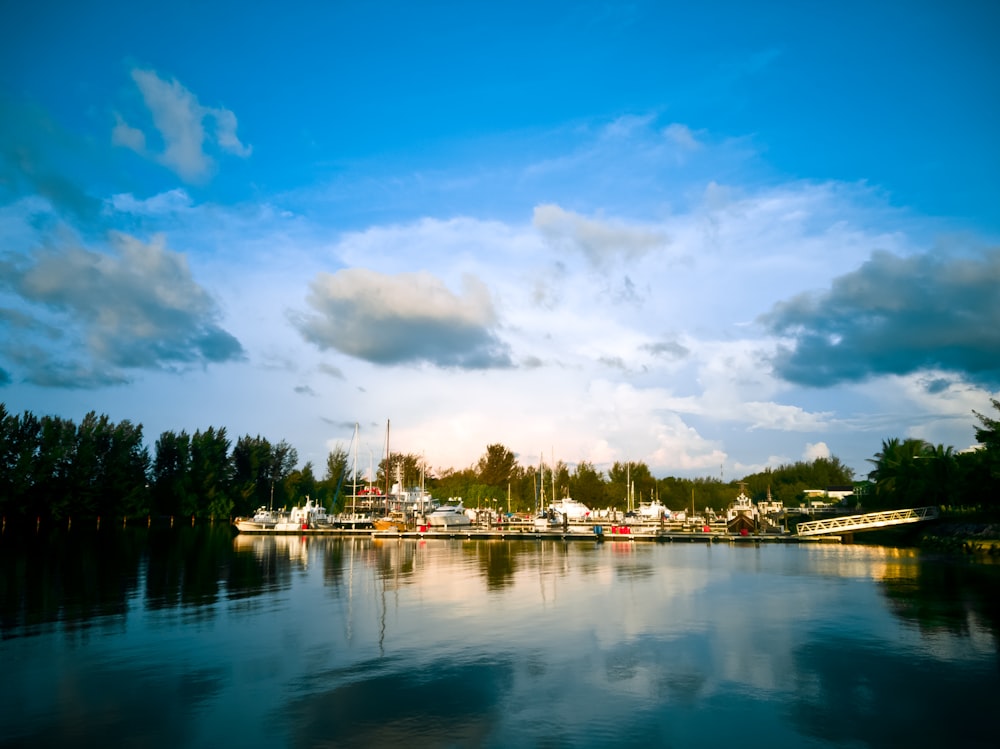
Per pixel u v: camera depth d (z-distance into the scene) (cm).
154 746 1661
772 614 3269
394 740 1695
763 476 19788
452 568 5372
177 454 15925
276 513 12306
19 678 2195
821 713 1884
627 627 2967
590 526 11594
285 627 2956
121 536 10631
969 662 2380
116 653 2503
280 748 1647
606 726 1789
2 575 4853
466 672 2269
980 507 7775
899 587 4175
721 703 1966
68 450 12469
